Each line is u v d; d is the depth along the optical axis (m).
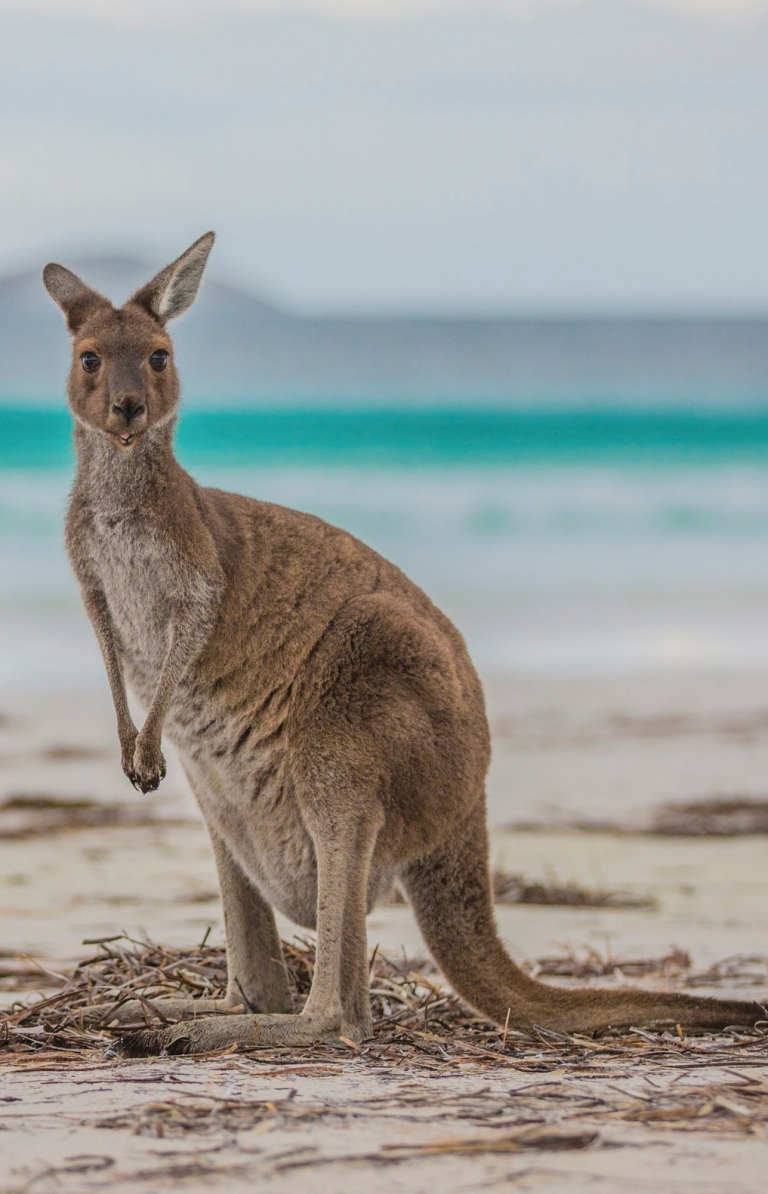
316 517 14.52
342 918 12.60
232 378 154.88
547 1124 8.62
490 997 13.00
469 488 78.94
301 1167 7.81
